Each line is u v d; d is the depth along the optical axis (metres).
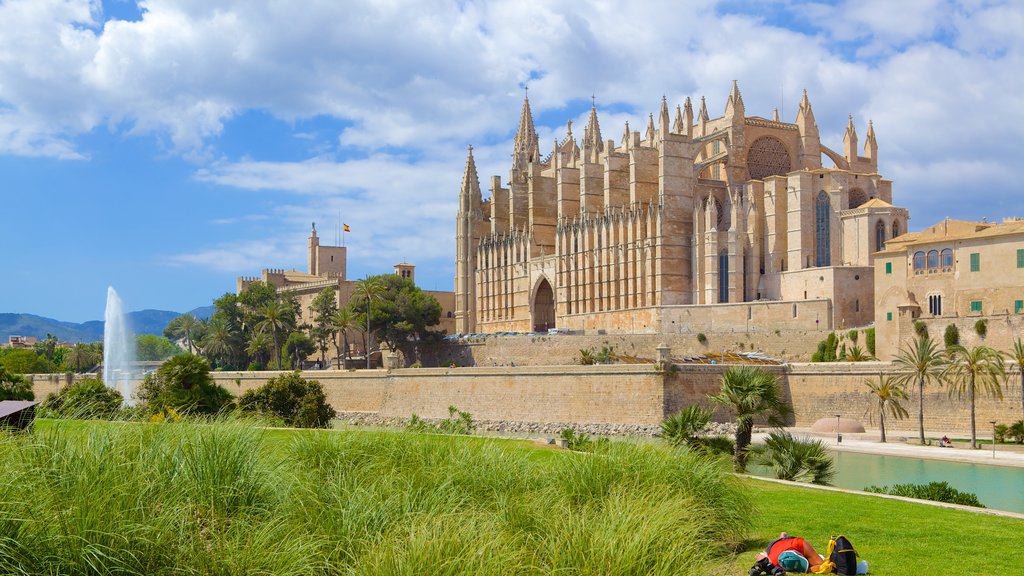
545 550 21.11
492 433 98.19
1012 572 25.41
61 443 20.31
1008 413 80.50
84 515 18.12
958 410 83.38
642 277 148.12
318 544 20.30
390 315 163.00
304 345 182.62
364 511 22.47
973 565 26.19
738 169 148.75
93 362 182.75
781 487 40.81
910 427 86.06
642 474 28.75
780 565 25.61
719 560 24.12
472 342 156.12
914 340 97.31
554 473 28.97
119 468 20.11
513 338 149.00
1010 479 58.44
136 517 18.81
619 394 92.44
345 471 26.39
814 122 152.75
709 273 138.50
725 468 31.84
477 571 18.34
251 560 18.97
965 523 32.09
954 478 58.75
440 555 18.70
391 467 27.45
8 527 17.48
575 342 138.12
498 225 189.62
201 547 19.09
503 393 102.38
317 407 89.12
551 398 98.00
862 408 88.62
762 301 127.56
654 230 145.50
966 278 98.81
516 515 24.33
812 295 127.38
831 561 25.36
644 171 155.38
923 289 102.31
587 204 166.12
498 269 184.00
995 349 91.19
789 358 117.00
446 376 107.81
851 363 89.75
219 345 191.38
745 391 55.56
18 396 89.44
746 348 120.69
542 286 174.50
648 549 20.17
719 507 28.98
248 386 118.12
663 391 88.81
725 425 89.94
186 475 21.64
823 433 86.38
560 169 173.50
